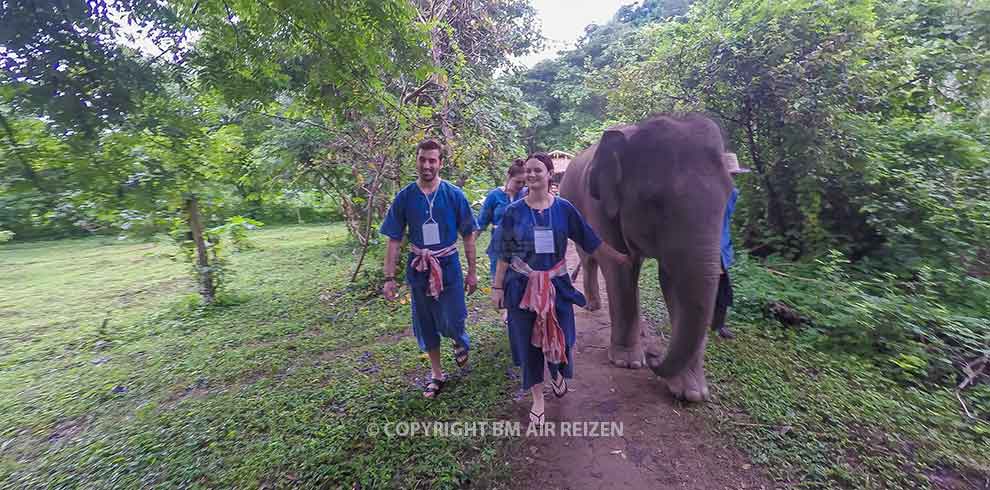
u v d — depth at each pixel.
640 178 2.56
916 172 5.09
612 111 8.86
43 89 2.37
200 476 2.51
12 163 2.75
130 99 2.68
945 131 5.48
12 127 2.72
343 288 6.40
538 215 2.63
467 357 3.61
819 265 5.40
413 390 3.34
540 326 2.59
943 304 4.14
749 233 6.81
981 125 6.08
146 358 4.34
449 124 6.75
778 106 5.61
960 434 2.62
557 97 21.06
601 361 3.79
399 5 3.24
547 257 2.64
